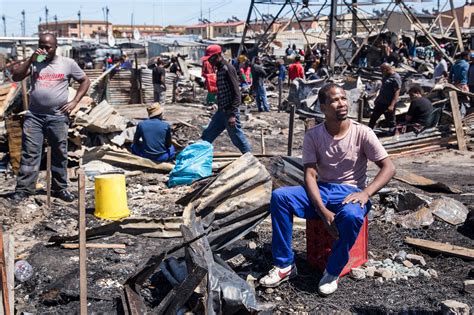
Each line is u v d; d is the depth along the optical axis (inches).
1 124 378.0
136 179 325.4
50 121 274.2
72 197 281.4
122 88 770.2
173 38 2389.3
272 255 190.1
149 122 337.7
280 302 176.4
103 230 228.7
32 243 226.1
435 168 370.9
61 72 276.1
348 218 172.6
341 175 187.2
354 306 173.2
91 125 358.6
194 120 575.5
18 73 272.8
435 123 444.5
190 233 180.4
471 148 426.9
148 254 211.9
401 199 256.4
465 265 200.8
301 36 2313.0
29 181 278.8
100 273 191.8
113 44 1797.5
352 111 551.5
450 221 239.6
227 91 328.2
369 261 203.0
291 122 325.7
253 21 1160.2
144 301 169.6
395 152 414.9
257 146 452.4
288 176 237.9
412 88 438.9
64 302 176.9
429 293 179.9
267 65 1165.1
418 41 1437.0
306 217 185.6
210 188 217.8
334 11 986.7
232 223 215.5
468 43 1391.5
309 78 855.7
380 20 1206.3
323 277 180.4
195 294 161.8
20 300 177.8
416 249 215.2
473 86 565.6
